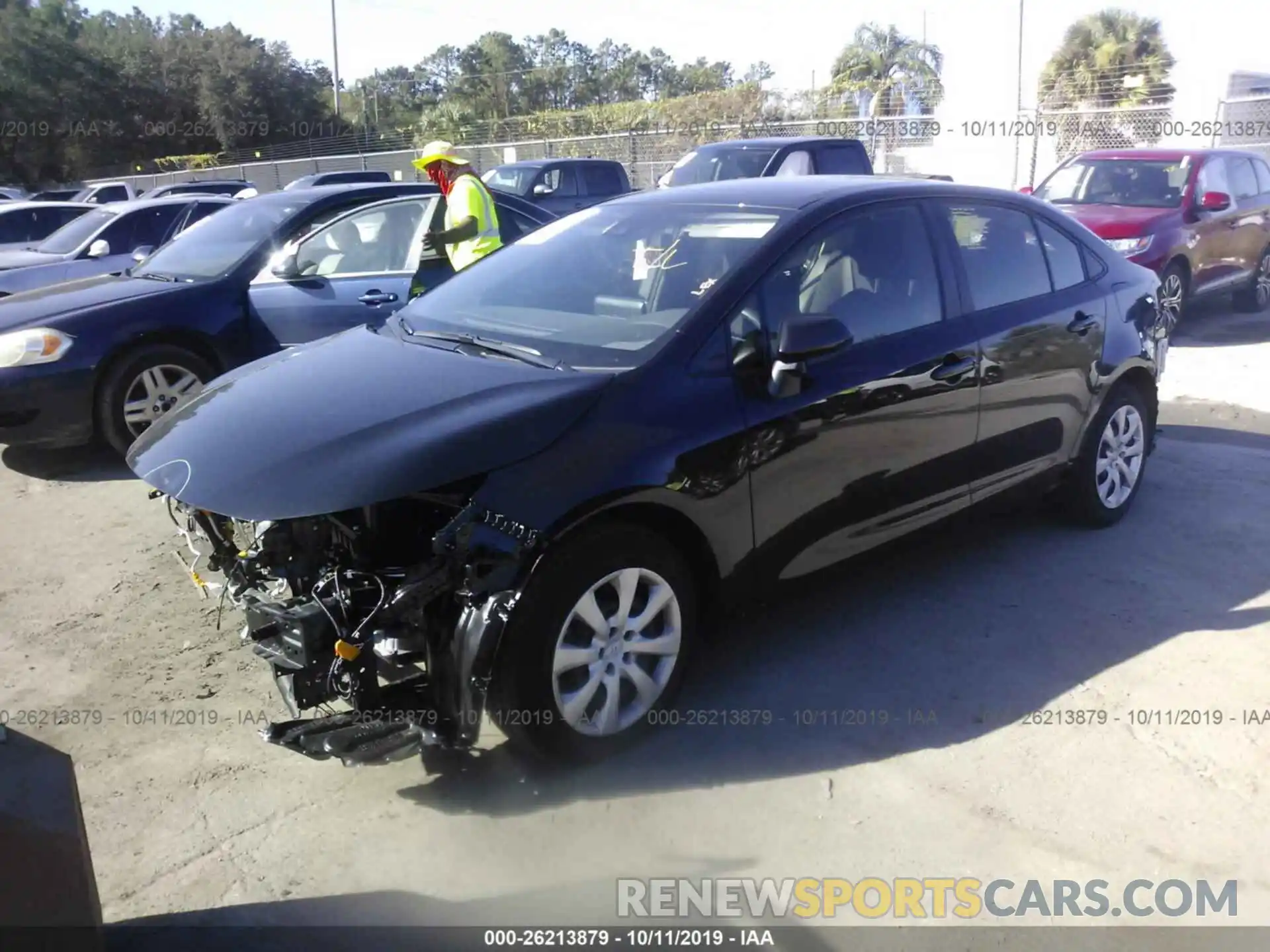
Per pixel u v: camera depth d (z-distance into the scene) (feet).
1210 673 13.08
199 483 10.37
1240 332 36.45
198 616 15.01
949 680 12.97
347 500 9.75
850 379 12.94
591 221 15.19
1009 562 16.43
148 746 11.76
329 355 13.07
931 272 14.49
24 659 13.83
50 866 7.21
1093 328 16.61
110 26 171.01
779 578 12.71
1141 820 10.43
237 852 10.05
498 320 13.51
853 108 100.27
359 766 11.19
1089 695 12.60
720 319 12.15
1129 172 37.83
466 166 22.57
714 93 107.34
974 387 14.48
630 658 11.39
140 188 114.11
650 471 10.99
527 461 10.44
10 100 142.51
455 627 10.21
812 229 13.33
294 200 24.39
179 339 22.12
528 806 10.70
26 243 46.34
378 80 228.02
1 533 18.54
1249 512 18.43
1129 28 92.17
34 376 20.62
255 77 160.25
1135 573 15.99
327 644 10.02
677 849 10.10
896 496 13.84
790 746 11.65
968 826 10.36
